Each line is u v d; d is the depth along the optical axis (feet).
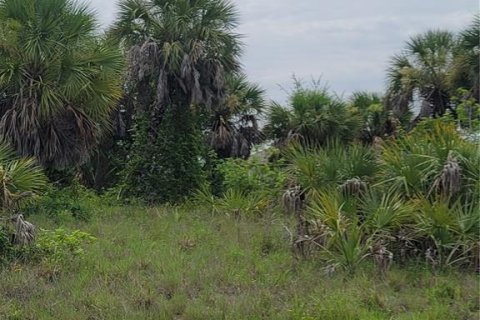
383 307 24.38
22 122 44.88
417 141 34.42
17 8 45.75
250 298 25.18
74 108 47.06
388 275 28.19
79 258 30.68
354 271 28.78
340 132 68.74
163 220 44.42
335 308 23.40
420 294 26.09
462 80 65.26
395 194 32.60
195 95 59.06
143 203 57.06
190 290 26.73
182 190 59.72
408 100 73.20
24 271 28.68
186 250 34.32
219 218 44.06
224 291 26.84
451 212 30.42
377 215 31.04
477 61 62.34
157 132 61.21
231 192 47.24
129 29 60.54
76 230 36.22
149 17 60.54
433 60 72.23
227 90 64.80
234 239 36.94
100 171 71.61
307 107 69.26
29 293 25.93
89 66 46.73
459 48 65.16
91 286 26.94
